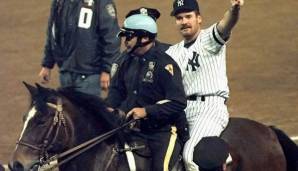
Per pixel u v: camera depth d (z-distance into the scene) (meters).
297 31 52.00
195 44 20.39
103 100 19.05
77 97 18.72
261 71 44.56
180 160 19.47
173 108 18.75
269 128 21.59
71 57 27.83
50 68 28.91
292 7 57.19
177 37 51.53
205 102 20.31
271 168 20.84
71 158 18.23
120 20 55.03
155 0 60.56
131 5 59.19
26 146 17.56
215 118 20.16
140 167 19.05
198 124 20.05
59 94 18.36
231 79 43.31
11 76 46.91
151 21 19.00
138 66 19.17
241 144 20.45
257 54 47.84
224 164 16.95
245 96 40.16
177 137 19.52
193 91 20.38
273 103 38.88
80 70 27.83
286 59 46.62
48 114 17.78
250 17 55.41
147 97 19.11
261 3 58.47
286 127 35.31
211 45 20.11
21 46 53.44
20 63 49.66
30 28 57.41
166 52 20.73
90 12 27.56
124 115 19.17
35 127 17.69
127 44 19.11
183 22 20.34
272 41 50.22
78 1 27.56
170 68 18.89
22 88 44.22
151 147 19.27
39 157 17.69
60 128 17.95
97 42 27.89
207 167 16.69
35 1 64.12
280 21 54.25
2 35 56.19
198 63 20.30
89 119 18.77
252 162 20.42
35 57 50.88
